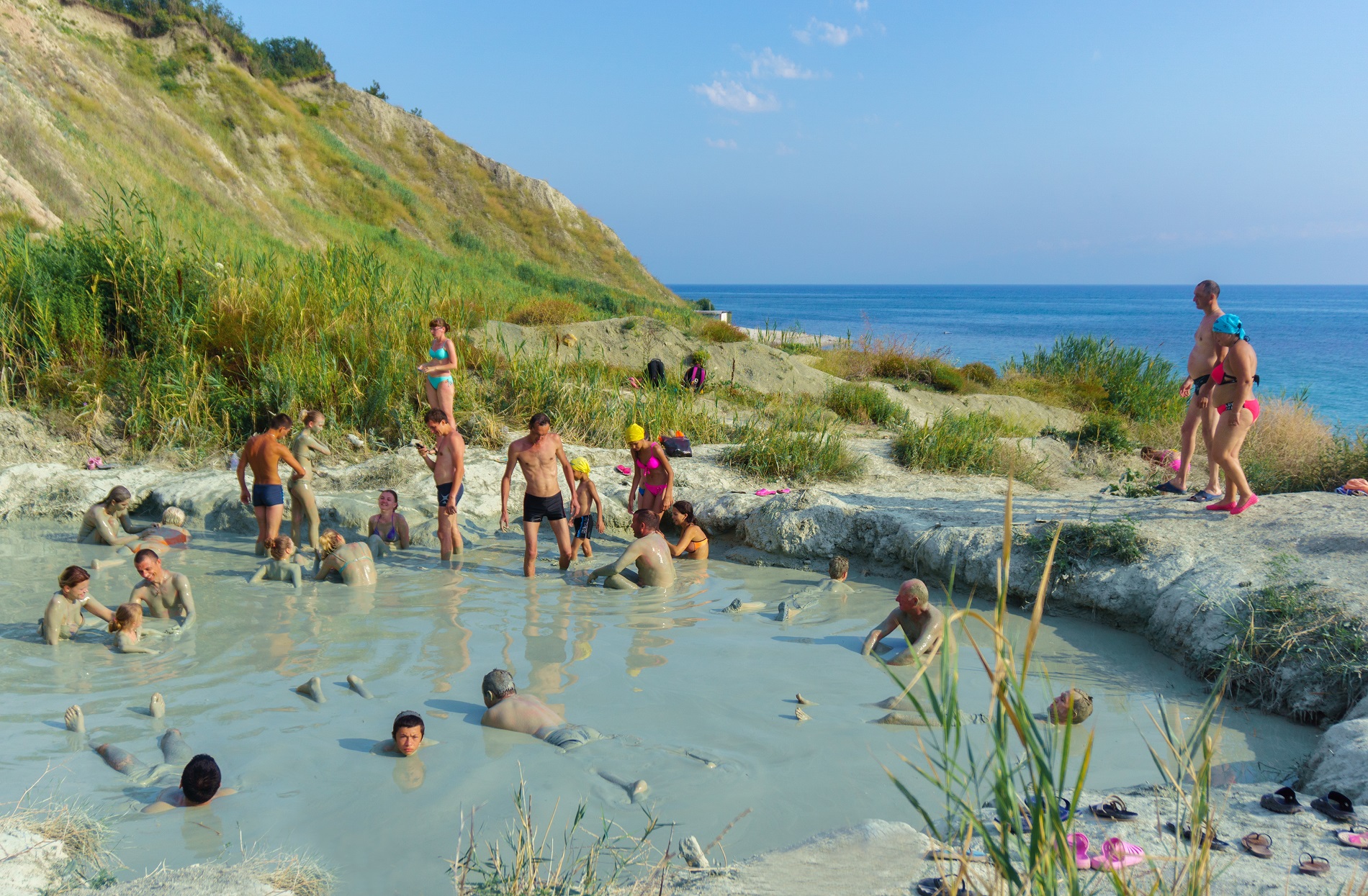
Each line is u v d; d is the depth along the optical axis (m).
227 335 13.58
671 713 5.46
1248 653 5.90
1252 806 4.07
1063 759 1.93
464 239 45.97
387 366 13.23
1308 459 11.66
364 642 6.75
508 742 5.02
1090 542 7.76
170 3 40.72
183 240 20.92
